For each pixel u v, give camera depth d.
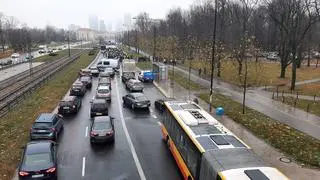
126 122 28.62
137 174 17.95
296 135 23.59
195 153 15.23
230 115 29.73
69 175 17.73
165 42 79.12
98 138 22.27
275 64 83.06
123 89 46.69
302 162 18.98
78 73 62.47
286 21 58.03
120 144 22.80
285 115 29.92
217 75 58.06
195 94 41.09
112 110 33.34
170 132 21.22
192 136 16.11
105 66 68.19
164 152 21.31
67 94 41.59
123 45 196.75
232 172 11.96
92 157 20.33
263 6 88.50
